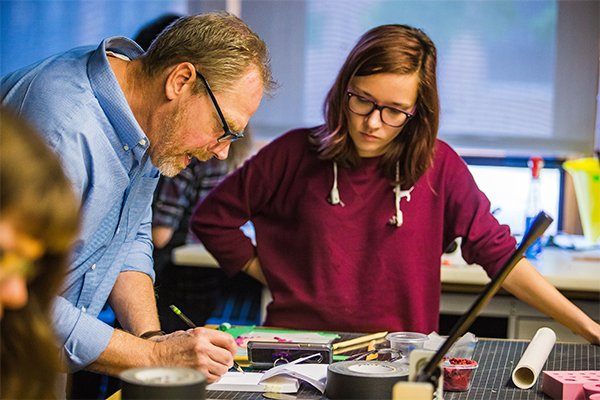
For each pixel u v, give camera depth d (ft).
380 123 8.02
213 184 12.12
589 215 14.42
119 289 7.57
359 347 7.53
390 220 8.54
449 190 8.73
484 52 15.75
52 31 16.33
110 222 6.89
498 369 7.00
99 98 6.40
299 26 16.03
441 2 15.79
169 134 6.66
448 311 11.80
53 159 3.53
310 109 16.10
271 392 6.21
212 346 6.15
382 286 8.56
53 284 3.93
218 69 6.52
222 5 16.17
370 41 8.05
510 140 15.79
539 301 8.38
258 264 9.15
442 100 15.87
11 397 4.08
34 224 3.43
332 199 8.59
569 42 15.57
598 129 15.62
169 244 12.16
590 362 7.29
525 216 14.87
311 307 8.58
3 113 3.47
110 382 12.63
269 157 8.84
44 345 4.09
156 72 6.61
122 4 16.25
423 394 4.50
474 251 8.73
